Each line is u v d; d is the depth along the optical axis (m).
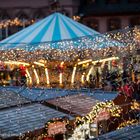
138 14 51.88
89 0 53.66
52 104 14.43
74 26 30.70
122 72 31.25
